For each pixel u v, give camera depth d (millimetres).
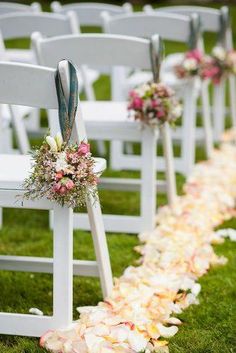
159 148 6477
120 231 4488
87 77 5766
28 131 5699
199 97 8906
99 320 3168
